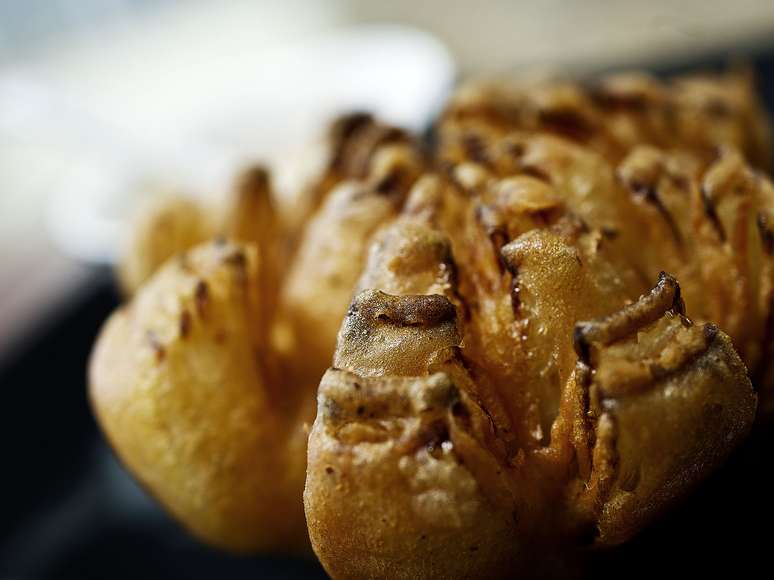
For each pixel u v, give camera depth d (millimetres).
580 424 129
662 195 155
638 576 151
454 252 147
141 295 178
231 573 205
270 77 444
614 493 129
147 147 380
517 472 132
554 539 137
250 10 685
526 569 136
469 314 140
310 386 167
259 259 181
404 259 141
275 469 164
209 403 162
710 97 200
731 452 133
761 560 155
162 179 354
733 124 198
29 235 382
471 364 134
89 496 233
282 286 185
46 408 254
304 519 168
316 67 442
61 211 366
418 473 123
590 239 143
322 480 126
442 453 123
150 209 221
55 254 356
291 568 198
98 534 223
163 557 215
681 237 153
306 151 213
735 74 227
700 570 154
